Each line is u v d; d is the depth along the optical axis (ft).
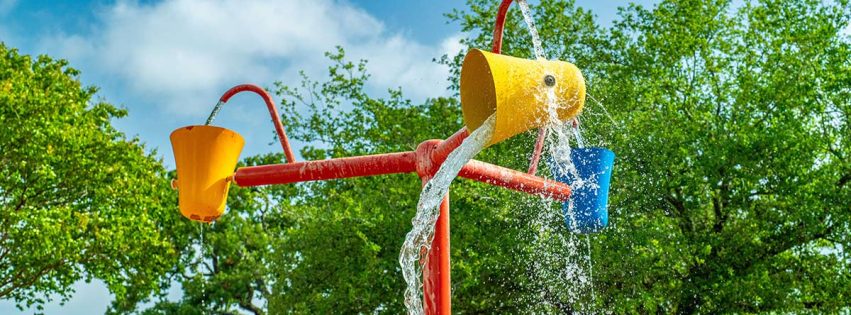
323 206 60.80
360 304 53.26
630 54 59.26
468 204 54.34
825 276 53.01
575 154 14.82
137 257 66.23
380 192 58.34
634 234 49.85
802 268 54.65
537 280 50.01
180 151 14.43
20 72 65.92
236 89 15.33
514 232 50.31
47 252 58.85
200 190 14.30
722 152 52.80
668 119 56.13
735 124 55.88
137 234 65.51
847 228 52.08
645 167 52.08
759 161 53.62
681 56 60.18
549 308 50.42
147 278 67.62
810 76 56.65
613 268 48.83
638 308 52.70
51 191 63.98
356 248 55.01
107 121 72.69
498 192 51.52
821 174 54.54
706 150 54.60
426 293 13.00
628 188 51.29
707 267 54.24
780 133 53.11
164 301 91.40
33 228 58.23
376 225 54.95
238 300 91.66
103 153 65.36
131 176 66.69
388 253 53.93
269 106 15.29
